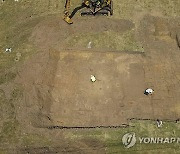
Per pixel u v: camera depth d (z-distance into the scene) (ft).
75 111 62.08
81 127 60.03
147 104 63.31
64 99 63.87
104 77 67.51
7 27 78.07
